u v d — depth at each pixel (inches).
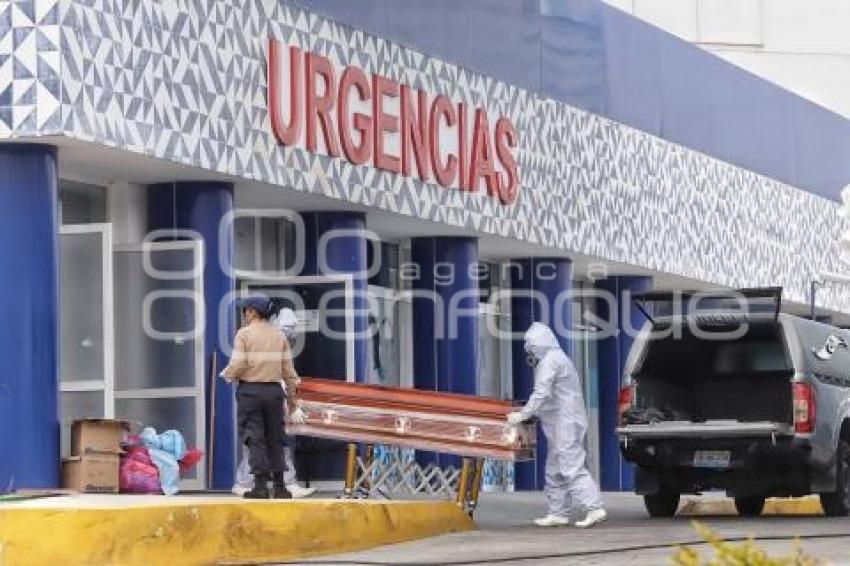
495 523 1227.2
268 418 1105.4
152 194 1309.1
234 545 955.3
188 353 1289.4
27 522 900.0
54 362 1143.6
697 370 1272.1
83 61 1127.0
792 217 2279.8
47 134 1109.1
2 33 1117.7
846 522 1173.1
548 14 1721.2
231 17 1267.2
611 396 1956.2
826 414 1216.2
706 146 2062.0
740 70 2164.1
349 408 1149.7
